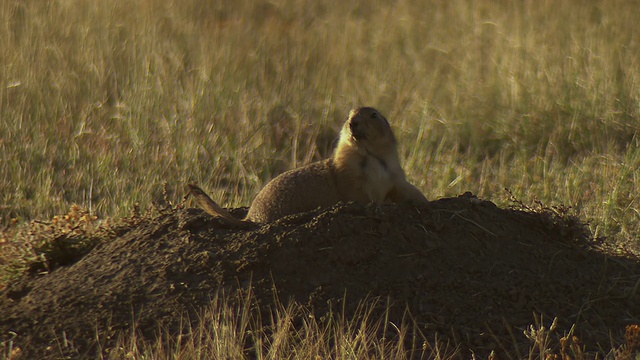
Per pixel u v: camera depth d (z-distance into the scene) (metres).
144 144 14.22
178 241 8.67
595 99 15.62
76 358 7.47
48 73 16.28
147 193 12.60
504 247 8.79
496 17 21.47
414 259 8.36
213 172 13.73
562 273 8.69
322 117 16.16
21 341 7.72
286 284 8.05
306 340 7.31
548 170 13.59
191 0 22.48
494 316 8.05
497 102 16.67
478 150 15.12
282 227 8.49
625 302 8.54
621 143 14.66
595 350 7.82
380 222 8.51
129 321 7.83
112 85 16.36
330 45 20.39
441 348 7.63
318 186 8.94
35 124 14.67
